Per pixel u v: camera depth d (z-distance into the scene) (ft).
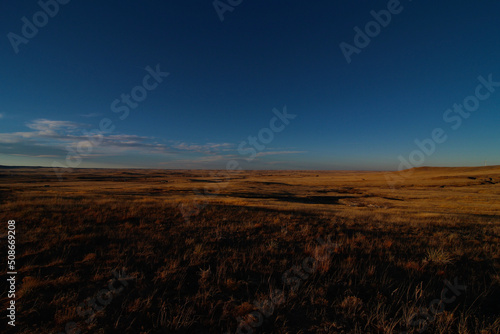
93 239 18.56
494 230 29.58
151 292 11.55
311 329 9.61
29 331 8.58
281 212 40.78
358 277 13.99
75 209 29.30
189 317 9.84
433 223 34.04
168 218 28.81
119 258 15.33
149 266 14.55
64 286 11.59
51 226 21.25
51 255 15.11
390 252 18.40
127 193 97.96
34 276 12.20
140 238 19.83
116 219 26.20
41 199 38.50
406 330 9.58
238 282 12.85
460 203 104.37
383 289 12.62
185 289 12.31
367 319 10.19
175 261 15.01
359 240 21.70
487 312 10.98
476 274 14.82
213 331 9.32
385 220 35.91
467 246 21.01
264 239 21.85
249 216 33.91
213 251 17.54
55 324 9.05
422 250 19.70
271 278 13.85
